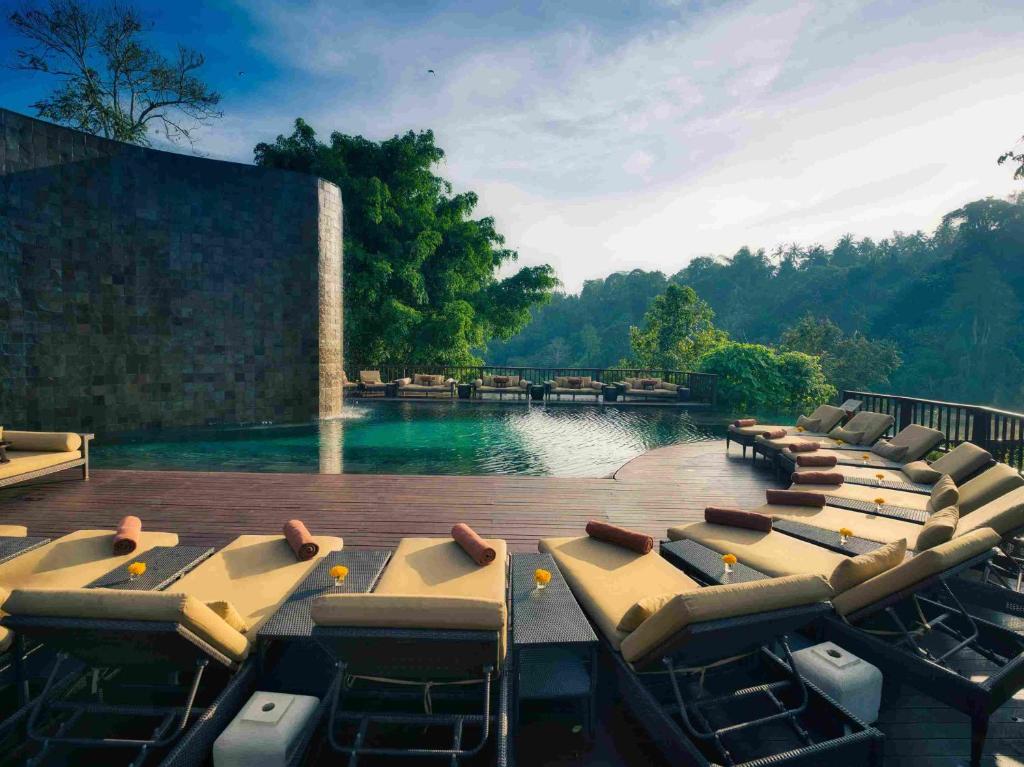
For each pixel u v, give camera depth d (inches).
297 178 535.2
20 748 87.0
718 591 81.5
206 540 184.4
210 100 868.0
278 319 530.3
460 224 1007.0
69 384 421.1
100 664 85.6
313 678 99.3
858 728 81.3
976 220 2632.9
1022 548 158.6
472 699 94.1
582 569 125.6
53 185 407.5
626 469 314.8
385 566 127.5
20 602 76.9
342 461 343.6
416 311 906.1
